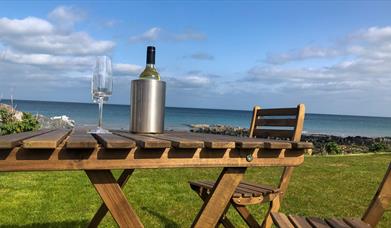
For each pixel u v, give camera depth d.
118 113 66.19
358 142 25.58
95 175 1.63
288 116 2.94
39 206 4.61
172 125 53.56
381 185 2.08
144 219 4.23
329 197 5.49
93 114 61.91
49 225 3.94
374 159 10.73
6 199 4.88
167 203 4.92
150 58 2.20
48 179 6.17
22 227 3.86
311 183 6.54
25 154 1.46
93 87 2.47
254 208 4.70
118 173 6.57
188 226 4.03
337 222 2.07
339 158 10.93
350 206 5.01
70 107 84.06
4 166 1.44
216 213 1.82
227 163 1.75
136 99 2.16
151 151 1.62
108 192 1.65
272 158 1.82
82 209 4.53
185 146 1.62
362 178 7.18
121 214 1.66
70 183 5.89
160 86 2.16
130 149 1.60
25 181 5.96
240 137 2.24
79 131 2.46
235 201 2.57
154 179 6.48
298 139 2.78
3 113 9.74
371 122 89.25
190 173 7.19
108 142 1.51
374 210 2.07
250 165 1.79
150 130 2.15
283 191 2.84
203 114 94.12
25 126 9.19
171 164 1.65
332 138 29.47
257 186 2.89
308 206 4.96
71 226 3.93
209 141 1.69
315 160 10.30
